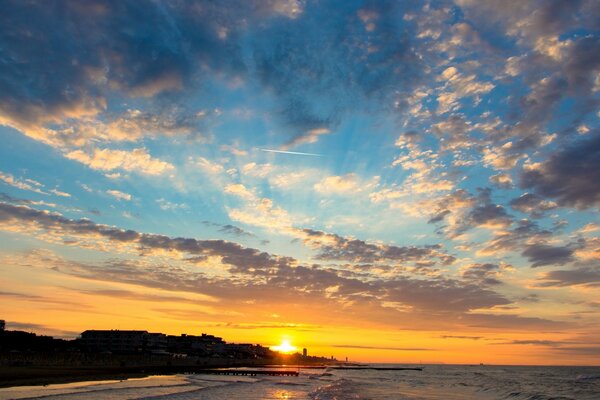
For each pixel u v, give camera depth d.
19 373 73.69
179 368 126.25
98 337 180.25
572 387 82.81
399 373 173.25
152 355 175.38
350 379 112.00
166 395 52.84
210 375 111.12
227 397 52.84
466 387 84.81
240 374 120.19
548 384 92.62
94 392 53.12
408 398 57.22
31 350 133.50
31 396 46.06
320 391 63.22
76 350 153.38
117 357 143.12
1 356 101.44
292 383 84.12
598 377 123.69
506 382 99.81
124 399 45.97
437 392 71.25
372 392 66.44
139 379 83.56
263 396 55.22
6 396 45.81
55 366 100.94
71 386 60.56
